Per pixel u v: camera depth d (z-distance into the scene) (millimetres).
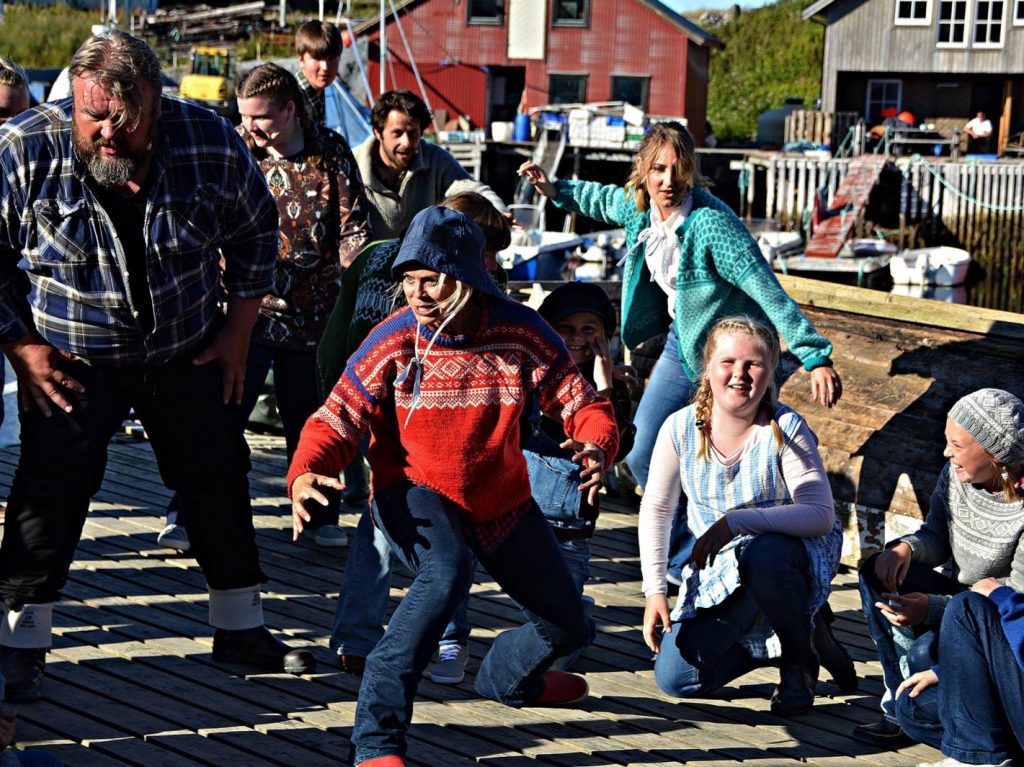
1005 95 35469
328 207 5055
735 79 49406
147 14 45094
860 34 35531
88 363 3646
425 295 3174
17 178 3434
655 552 4035
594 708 4008
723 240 4789
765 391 3941
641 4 35875
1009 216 29484
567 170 32219
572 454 4105
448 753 3629
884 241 27406
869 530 5387
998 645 3254
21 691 3791
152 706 3842
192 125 3574
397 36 36719
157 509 5922
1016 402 3486
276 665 4152
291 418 5227
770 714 4043
